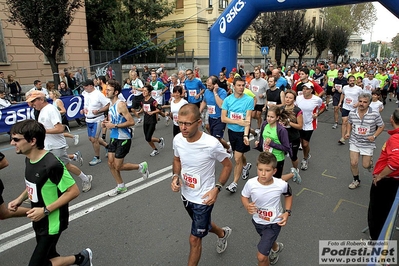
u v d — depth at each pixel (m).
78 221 3.98
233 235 3.65
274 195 2.70
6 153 7.05
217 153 2.68
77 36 16.56
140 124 10.02
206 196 2.69
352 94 7.45
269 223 2.76
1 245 3.48
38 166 2.33
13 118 8.12
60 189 2.37
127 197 4.69
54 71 11.84
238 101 4.71
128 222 3.96
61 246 3.43
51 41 11.33
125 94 11.46
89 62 17.39
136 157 6.68
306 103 5.49
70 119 9.48
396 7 7.59
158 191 4.91
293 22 24.89
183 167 2.73
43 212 2.29
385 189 3.16
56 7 10.78
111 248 3.40
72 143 7.84
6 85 11.41
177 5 24.69
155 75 9.61
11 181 5.38
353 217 4.07
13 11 10.84
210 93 6.11
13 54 14.09
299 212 4.21
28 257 3.27
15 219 4.07
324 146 7.48
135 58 20.19
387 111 12.62
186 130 2.49
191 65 23.88
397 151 2.88
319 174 5.62
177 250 3.37
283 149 3.97
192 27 24.25
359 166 6.03
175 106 6.27
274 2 9.12
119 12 19.81
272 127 4.05
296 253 3.30
